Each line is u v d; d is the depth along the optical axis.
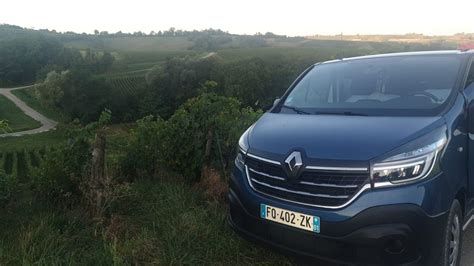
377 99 3.95
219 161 5.35
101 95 95.44
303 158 3.12
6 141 67.69
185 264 3.49
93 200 4.29
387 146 3.01
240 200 3.53
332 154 3.05
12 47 155.25
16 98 123.75
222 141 5.36
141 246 3.66
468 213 3.63
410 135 3.11
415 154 2.97
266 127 3.82
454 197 3.18
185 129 5.33
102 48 193.00
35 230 3.85
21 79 152.00
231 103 5.68
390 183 2.90
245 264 3.58
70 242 3.77
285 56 98.50
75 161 4.57
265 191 3.33
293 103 4.45
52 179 4.56
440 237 2.97
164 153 5.44
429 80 3.96
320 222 3.00
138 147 5.50
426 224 2.88
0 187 4.35
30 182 4.84
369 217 2.86
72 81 94.62
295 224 3.12
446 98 3.66
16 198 4.64
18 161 50.06
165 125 5.51
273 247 3.28
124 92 103.88
